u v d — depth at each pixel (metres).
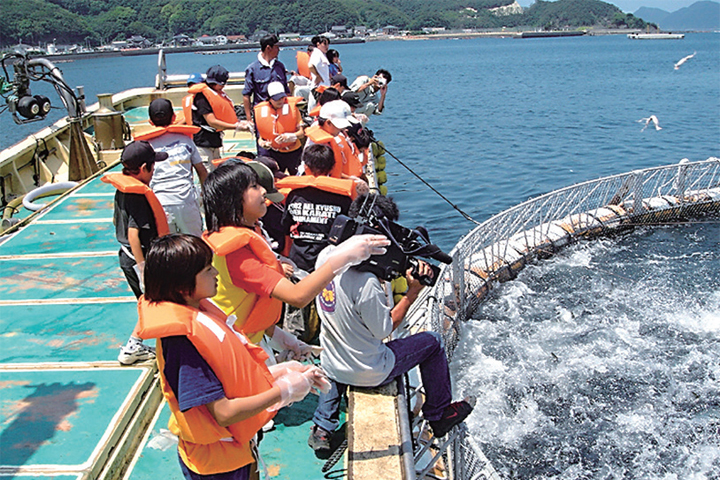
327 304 3.33
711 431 7.21
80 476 3.40
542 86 52.75
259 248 3.11
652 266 11.60
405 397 3.48
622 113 34.53
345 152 6.31
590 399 7.83
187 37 176.50
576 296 10.51
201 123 7.41
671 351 8.85
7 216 9.27
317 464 3.74
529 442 7.11
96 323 5.23
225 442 2.46
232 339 2.37
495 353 8.84
